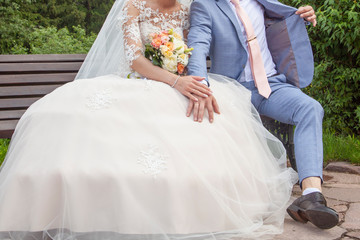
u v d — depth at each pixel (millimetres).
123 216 1925
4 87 3660
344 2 4684
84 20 23859
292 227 2207
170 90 2375
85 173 1957
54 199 1958
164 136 2113
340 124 5094
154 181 1988
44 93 3779
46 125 2168
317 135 2387
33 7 19250
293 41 2912
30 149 2074
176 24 2871
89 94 2266
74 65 4031
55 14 21266
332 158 3912
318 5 5027
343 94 5039
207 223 2035
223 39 2824
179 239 1978
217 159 2145
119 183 1952
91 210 1948
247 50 2854
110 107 2227
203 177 2043
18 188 1965
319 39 5051
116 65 2926
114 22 2936
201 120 2270
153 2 2801
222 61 2857
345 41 4703
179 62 2541
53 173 1957
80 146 2055
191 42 2742
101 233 1951
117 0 2941
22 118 2391
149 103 2266
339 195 2834
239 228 2072
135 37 2682
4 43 13266
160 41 2562
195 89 2336
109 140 2090
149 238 1939
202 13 2832
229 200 2105
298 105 2539
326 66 4902
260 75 2791
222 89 2562
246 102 2559
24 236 1959
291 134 3029
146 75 2561
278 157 2660
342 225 2225
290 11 2973
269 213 2242
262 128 2551
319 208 2053
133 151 2062
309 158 2305
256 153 2375
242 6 2922
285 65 2939
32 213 1933
